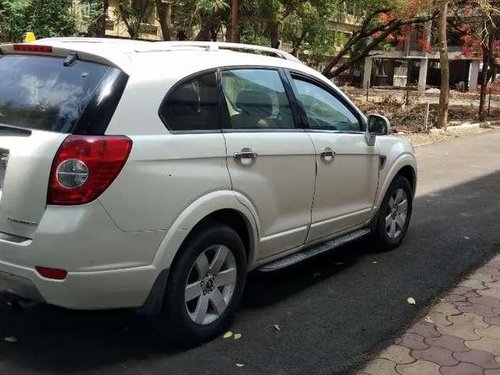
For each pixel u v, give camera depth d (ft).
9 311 14.34
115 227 11.08
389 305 15.72
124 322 13.93
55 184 10.78
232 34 39.58
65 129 11.25
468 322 14.74
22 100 12.22
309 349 13.11
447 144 55.21
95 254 10.93
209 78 13.25
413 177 21.20
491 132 70.23
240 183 13.21
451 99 133.69
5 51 13.46
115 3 54.75
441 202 28.89
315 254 16.22
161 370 11.96
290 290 16.58
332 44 73.82
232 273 13.50
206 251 12.80
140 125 11.62
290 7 56.70
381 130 17.99
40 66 12.62
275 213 14.48
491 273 18.43
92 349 12.67
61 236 10.65
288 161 14.62
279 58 16.06
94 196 10.83
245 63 14.38
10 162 11.15
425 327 14.38
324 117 16.65
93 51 12.08
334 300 15.96
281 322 14.44
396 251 20.45
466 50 90.43
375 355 12.91
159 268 11.76
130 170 11.18
